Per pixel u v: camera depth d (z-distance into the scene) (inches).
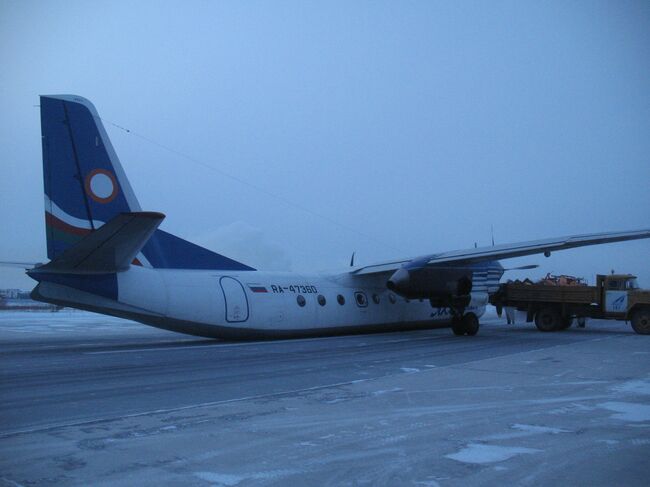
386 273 892.6
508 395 376.5
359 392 384.8
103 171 642.8
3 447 253.0
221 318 691.4
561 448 257.3
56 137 620.1
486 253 824.3
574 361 549.3
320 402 352.2
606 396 373.1
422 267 830.5
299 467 232.7
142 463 234.4
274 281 767.7
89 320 1531.7
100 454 244.7
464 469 230.2
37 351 609.6
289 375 453.7
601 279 981.8
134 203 664.4
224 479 218.2
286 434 279.4
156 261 673.0
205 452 249.9
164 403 344.2
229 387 399.2
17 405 333.1
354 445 262.5
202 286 683.4
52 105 621.3
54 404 336.2
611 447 258.7
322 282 834.2
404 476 222.5
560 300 1004.6
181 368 482.6
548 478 219.8
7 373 447.2
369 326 874.1
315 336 821.2
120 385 398.9
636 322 947.3
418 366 510.6
